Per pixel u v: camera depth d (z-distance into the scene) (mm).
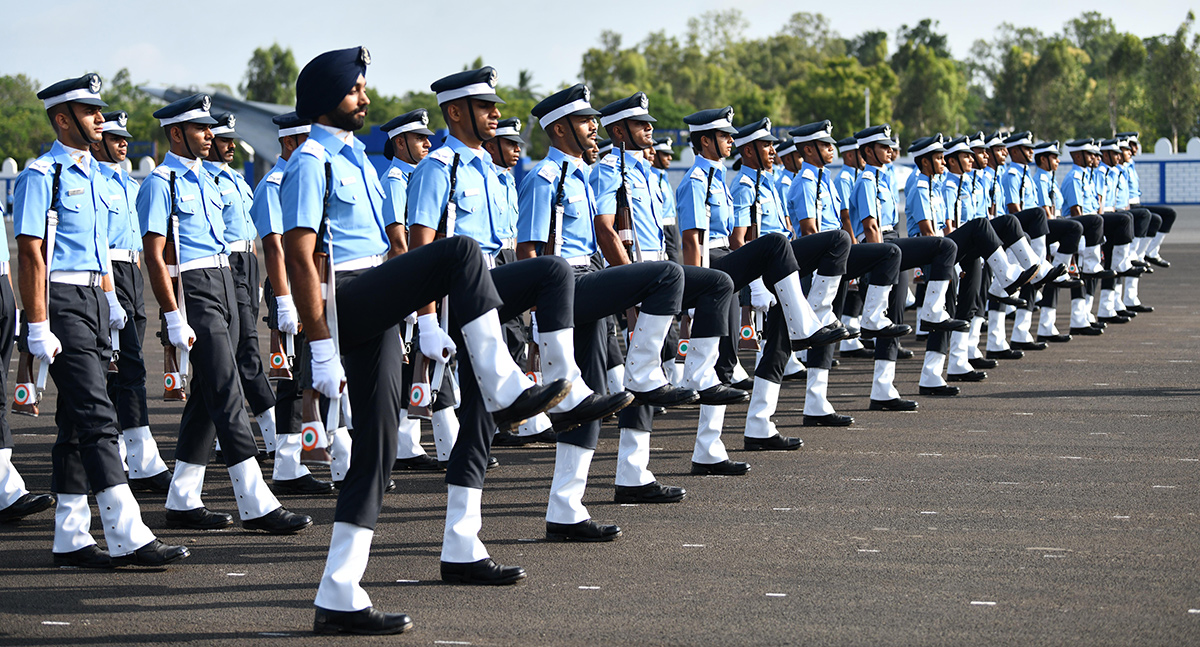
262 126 36562
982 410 8641
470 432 4773
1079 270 12781
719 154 7594
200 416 5824
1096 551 5082
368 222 4770
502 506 6129
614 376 6363
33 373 5102
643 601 4527
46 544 5535
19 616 4469
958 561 4980
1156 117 64562
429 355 4430
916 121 82125
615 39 104938
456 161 6086
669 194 11047
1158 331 12891
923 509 5871
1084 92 74625
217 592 4766
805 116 77625
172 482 5828
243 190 7664
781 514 5836
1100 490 6188
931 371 9352
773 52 119750
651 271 5422
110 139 6984
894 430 7969
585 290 5344
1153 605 4371
